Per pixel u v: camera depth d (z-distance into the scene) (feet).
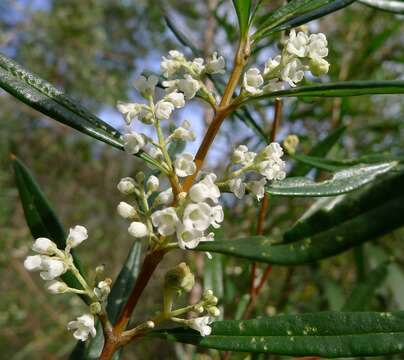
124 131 0.34
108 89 2.35
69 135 2.45
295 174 0.62
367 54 0.84
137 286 0.34
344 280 1.07
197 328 0.34
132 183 0.35
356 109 1.05
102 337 0.43
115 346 0.34
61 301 1.92
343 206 0.36
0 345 1.83
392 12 0.49
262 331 0.35
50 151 2.45
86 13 2.37
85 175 2.46
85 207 2.36
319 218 0.37
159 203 0.34
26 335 1.86
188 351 0.82
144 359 1.38
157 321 0.34
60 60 2.37
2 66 0.36
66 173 2.47
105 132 0.36
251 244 0.37
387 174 0.37
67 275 0.40
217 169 1.06
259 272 0.73
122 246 2.22
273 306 0.90
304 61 0.36
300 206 0.80
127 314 0.34
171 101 0.35
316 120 0.95
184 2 1.44
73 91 2.39
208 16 0.92
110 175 2.40
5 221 1.98
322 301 0.93
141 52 2.42
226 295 0.77
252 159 0.36
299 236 0.37
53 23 2.31
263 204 0.57
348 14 0.99
